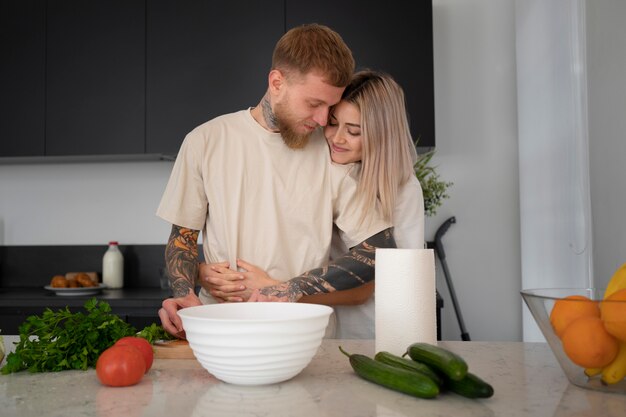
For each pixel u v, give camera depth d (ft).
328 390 2.92
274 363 2.89
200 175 5.34
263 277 5.09
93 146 8.98
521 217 8.82
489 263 9.54
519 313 9.48
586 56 6.39
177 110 8.86
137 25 8.98
